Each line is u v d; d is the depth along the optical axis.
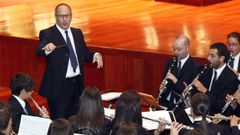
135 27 15.41
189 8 18.52
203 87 9.67
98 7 18.91
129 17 17.00
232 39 10.31
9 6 19.20
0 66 13.95
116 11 18.09
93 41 13.50
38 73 13.57
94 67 12.91
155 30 14.99
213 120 8.62
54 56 10.34
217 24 15.82
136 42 13.41
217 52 9.66
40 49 10.09
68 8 10.33
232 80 9.74
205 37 14.08
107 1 20.09
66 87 10.45
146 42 13.43
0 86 14.04
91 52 10.59
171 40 13.68
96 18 16.84
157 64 12.30
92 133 7.55
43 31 10.34
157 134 8.25
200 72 9.94
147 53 12.34
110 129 7.50
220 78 9.80
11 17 16.98
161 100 10.27
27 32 14.39
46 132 7.66
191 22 16.16
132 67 12.59
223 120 8.88
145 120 8.69
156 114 8.83
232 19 16.53
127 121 7.07
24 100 8.61
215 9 18.31
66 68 10.37
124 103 7.39
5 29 14.84
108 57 12.78
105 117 8.09
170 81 10.14
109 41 13.52
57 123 6.51
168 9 18.36
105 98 10.12
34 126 7.68
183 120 8.69
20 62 13.72
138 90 12.66
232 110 9.66
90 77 13.02
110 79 12.89
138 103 7.41
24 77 8.51
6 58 13.84
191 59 10.23
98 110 7.62
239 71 10.34
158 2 19.73
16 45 13.66
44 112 8.92
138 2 19.83
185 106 9.77
